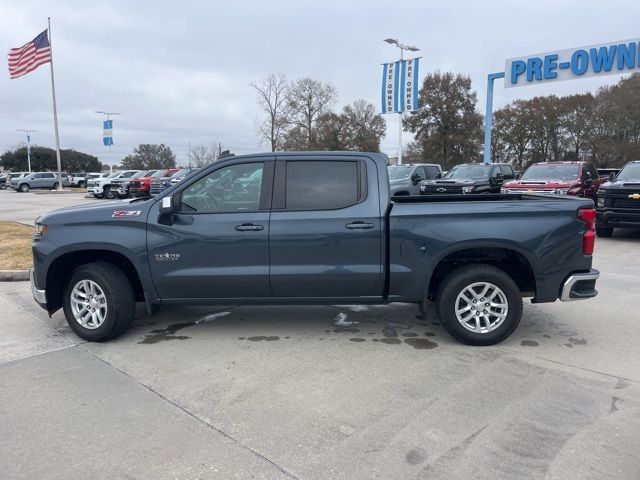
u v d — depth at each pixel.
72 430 3.35
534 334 5.22
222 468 2.91
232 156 4.95
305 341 5.05
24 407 3.68
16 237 12.01
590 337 5.12
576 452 3.04
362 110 62.28
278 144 51.47
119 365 4.46
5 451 3.11
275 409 3.62
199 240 4.82
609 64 18.78
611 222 11.55
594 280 4.78
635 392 3.84
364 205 4.80
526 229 4.67
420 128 56.19
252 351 4.78
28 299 6.89
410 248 4.76
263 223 4.79
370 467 2.91
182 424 3.42
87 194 35.44
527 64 20.86
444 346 4.88
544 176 14.03
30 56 30.81
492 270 4.76
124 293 4.97
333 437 3.23
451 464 2.93
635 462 2.93
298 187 4.86
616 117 48.94
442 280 4.88
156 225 4.85
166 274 4.88
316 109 54.94
